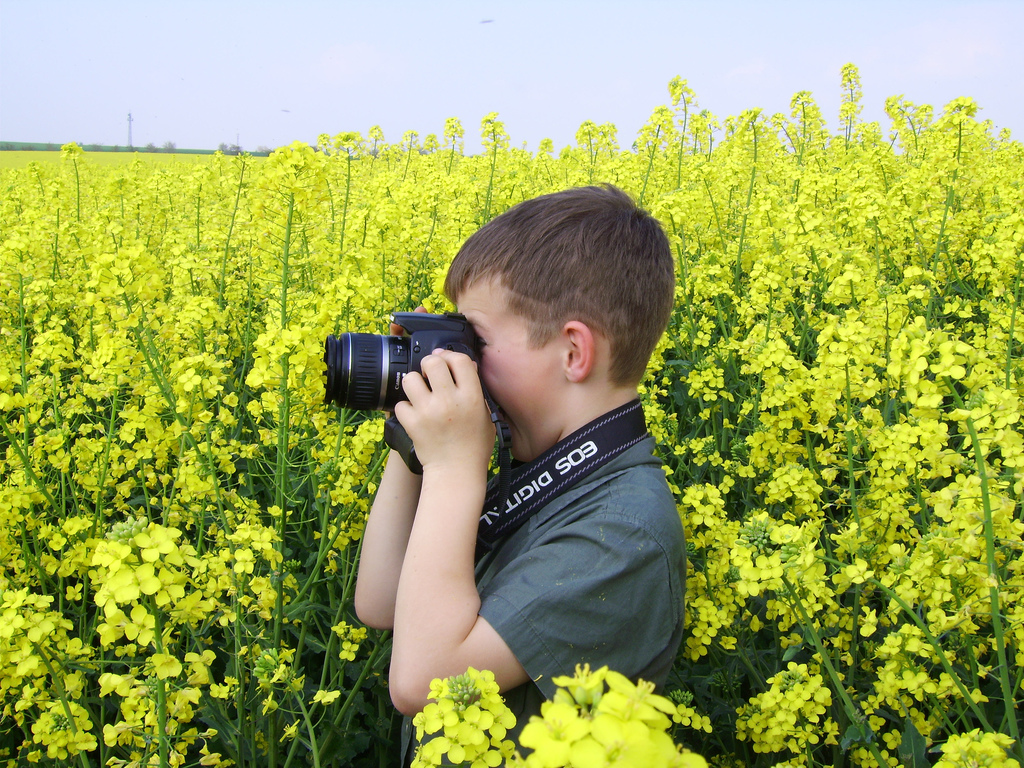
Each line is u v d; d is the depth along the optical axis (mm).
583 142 8078
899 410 3146
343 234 4605
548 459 1564
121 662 1779
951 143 5117
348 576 2475
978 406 1596
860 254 3963
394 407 1654
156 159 21688
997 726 2107
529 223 1589
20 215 6520
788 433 2867
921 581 1864
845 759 2227
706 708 2496
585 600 1352
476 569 1762
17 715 2016
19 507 2369
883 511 2301
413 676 1346
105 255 2266
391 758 2508
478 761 1172
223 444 2566
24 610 1578
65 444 2785
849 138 8359
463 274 1670
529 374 1574
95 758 2266
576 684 743
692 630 2260
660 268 1600
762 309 3773
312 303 2955
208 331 3889
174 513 2465
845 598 2568
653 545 1404
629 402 1617
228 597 2178
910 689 1823
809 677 1905
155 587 1157
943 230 4543
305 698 2361
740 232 5395
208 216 5945
